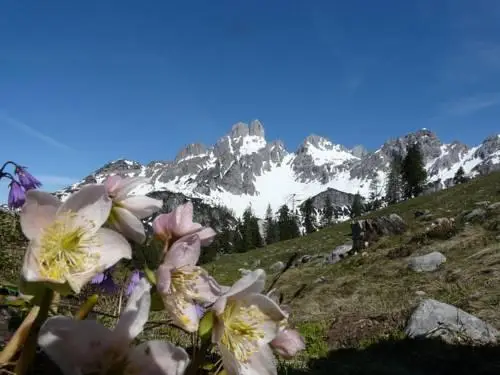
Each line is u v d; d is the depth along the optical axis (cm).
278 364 539
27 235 111
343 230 4541
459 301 1070
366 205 14238
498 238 1634
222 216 15425
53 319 101
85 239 115
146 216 144
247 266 3472
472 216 2080
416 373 680
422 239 1883
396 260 1753
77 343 102
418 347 784
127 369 104
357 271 1748
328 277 1772
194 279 129
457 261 1484
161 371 104
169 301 125
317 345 895
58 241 112
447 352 741
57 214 115
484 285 1158
